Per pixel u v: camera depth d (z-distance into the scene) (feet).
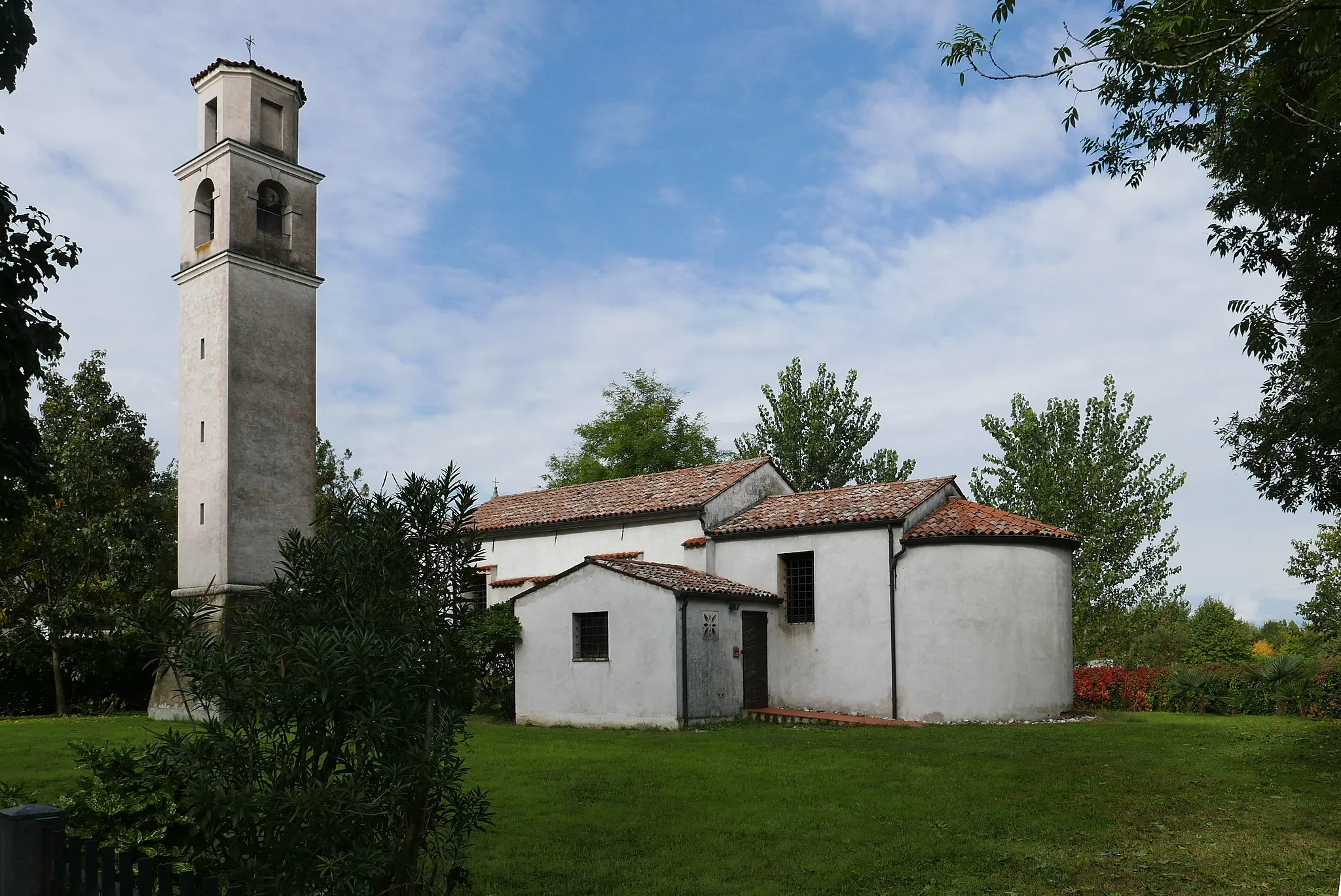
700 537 90.58
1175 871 30.78
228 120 88.74
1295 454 55.83
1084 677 94.94
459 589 22.76
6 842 19.76
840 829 36.81
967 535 78.69
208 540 83.46
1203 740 63.52
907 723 76.59
